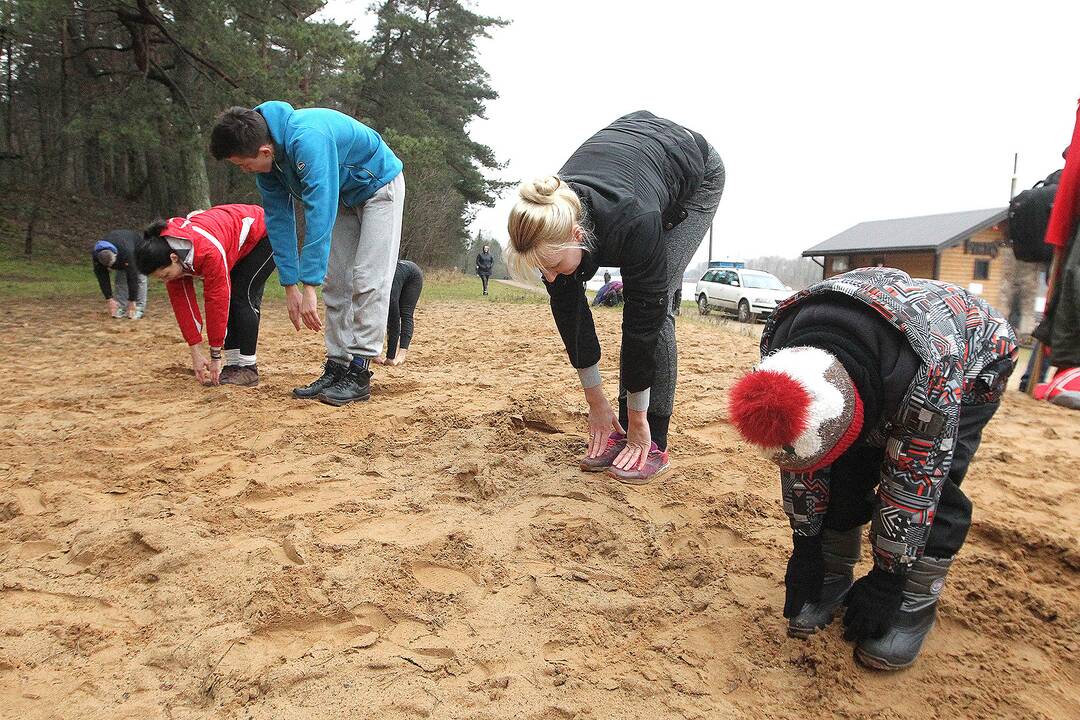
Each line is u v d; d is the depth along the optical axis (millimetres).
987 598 2477
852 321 1875
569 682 2010
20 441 3848
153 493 3176
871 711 1943
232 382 5152
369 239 4535
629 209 2604
